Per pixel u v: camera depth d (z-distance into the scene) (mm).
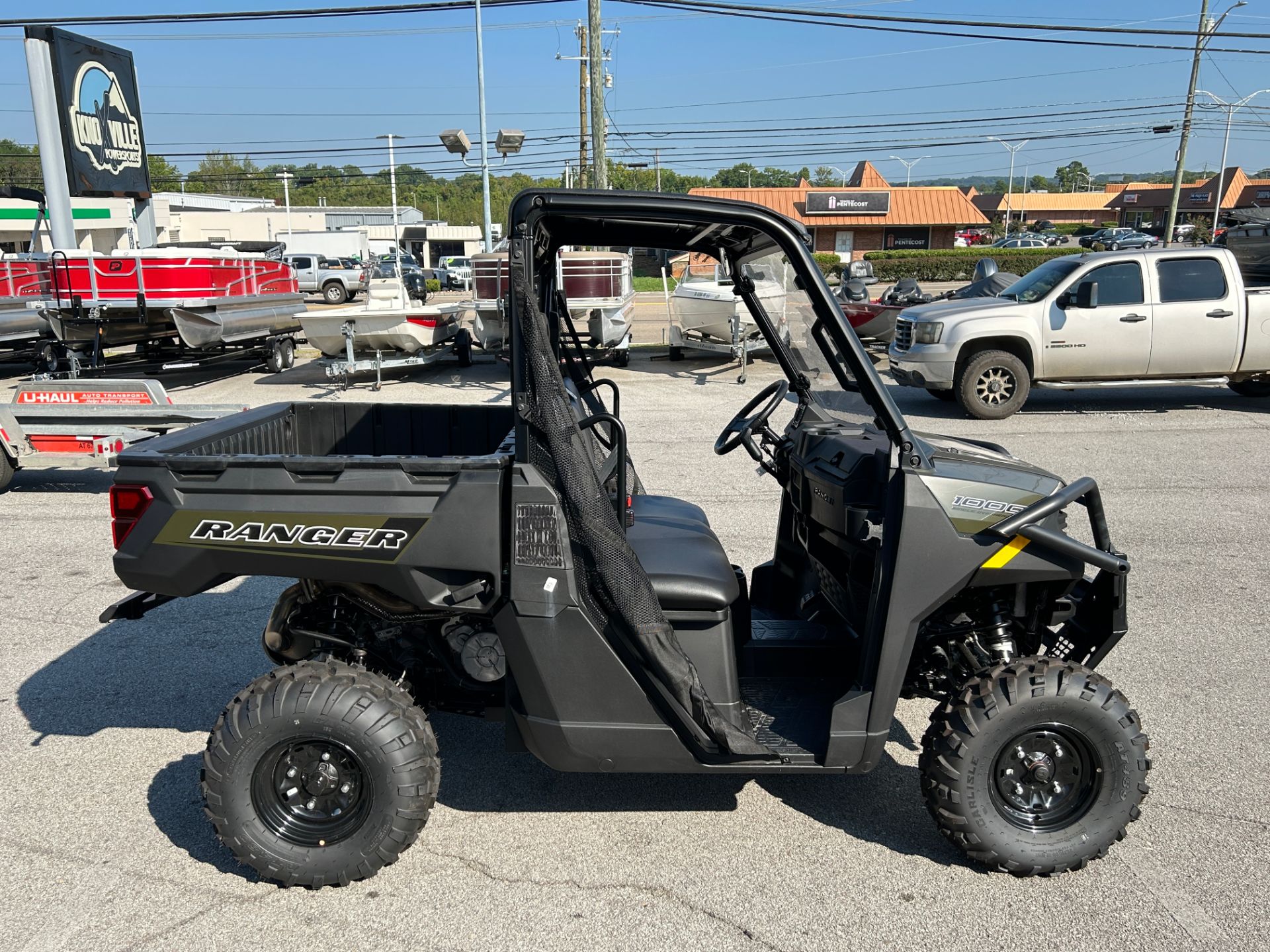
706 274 16453
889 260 45938
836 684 3508
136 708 4375
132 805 3596
